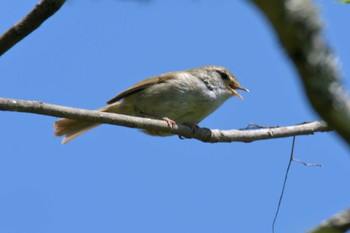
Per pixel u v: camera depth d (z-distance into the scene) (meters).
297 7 3.05
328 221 4.50
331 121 3.16
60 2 8.50
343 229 4.43
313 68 3.10
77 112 10.17
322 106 3.15
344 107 3.14
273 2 3.00
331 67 3.14
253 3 3.02
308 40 3.08
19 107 9.46
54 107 9.85
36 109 9.62
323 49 3.12
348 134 3.15
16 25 8.52
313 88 3.13
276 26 3.06
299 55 3.10
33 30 8.61
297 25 3.05
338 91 3.15
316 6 3.10
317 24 3.09
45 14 8.49
